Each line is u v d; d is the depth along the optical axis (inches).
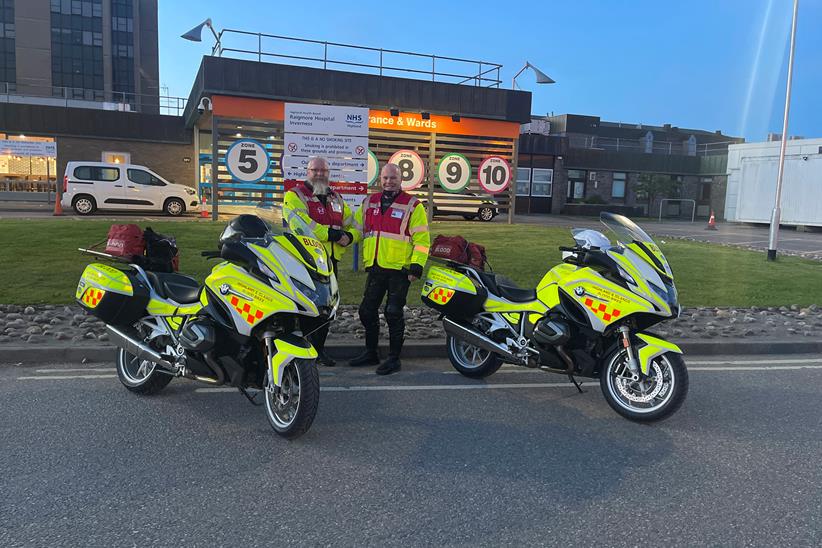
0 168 1150.3
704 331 313.7
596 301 195.3
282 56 768.9
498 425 190.9
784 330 320.5
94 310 201.5
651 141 1731.1
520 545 122.4
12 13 2073.1
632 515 135.3
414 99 821.2
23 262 410.6
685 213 1489.9
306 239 178.1
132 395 209.9
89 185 799.1
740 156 1320.1
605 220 209.9
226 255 174.2
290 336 173.8
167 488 143.8
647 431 187.9
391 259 243.8
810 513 137.3
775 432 188.4
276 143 764.0
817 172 994.1
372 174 679.1
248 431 180.7
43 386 217.3
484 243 585.9
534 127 1572.3
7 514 130.3
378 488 146.0
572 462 163.6
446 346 268.4
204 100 768.3
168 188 836.6
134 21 2241.6
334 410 201.3
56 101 1238.3
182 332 182.5
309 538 123.4
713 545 123.6
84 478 147.9
